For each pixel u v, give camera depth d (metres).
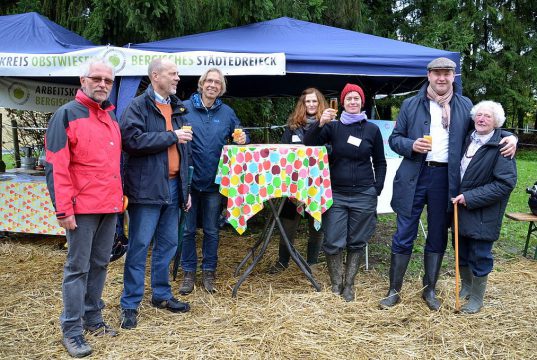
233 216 3.46
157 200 3.02
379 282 4.15
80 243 2.67
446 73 3.32
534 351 2.92
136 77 4.38
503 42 19.23
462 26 18.03
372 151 3.74
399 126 3.55
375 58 4.52
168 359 2.74
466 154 3.34
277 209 4.15
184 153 3.24
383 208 4.95
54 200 2.51
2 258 4.82
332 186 3.76
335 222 3.71
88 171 2.62
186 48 4.61
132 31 5.96
